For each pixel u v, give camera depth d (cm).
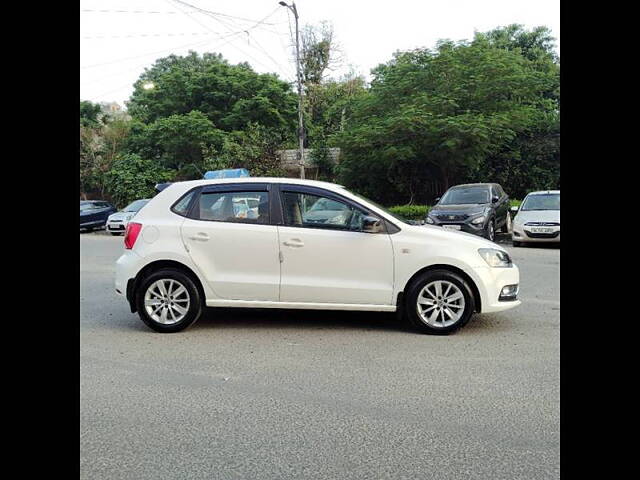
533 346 573
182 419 399
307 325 672
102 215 2497
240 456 343
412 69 2461
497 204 1554
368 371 500
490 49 2478
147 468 329
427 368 506
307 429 380
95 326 682
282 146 3031
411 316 623
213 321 695
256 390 455
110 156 3506
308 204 647
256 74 3334
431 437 367
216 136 2964
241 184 660
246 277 636
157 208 666
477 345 580
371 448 352
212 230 641
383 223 632
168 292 646
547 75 2652
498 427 380
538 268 1128
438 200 1623
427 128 2195
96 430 381
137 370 508
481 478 315
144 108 3628
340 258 626
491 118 2169
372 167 2592
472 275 614
